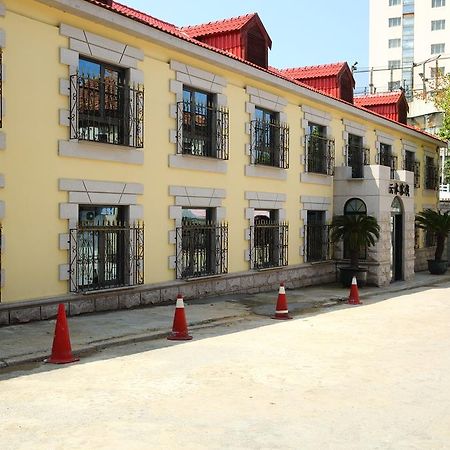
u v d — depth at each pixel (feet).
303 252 63.52
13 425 17.89
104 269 39.81
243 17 56.90
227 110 51.44
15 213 33.63
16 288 33.81
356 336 34.12
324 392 22.08
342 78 75.72
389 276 67.97
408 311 45.75
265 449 16.24
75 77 36.81
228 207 51.78
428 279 76.07
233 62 50.34
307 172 63.98
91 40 38.04
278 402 20.68
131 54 41.22
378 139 80.07
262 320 40.06
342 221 63.10
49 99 35.47
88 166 38.11
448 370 25.85
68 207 36.70
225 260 51.13
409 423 18.63
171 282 45.09
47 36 35.35
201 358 27.43
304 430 17.83
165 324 35.29
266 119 58.13
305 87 61.16
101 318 36.60
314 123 66.03
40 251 35.12
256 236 55.88
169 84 44.75
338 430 17.88
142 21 40.34
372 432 17.75
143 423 18.20
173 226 45.34
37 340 29.30
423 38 221.05
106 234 39.99
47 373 24.18
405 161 89.40
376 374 24.99
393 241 71.41
